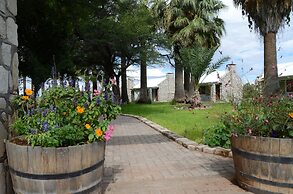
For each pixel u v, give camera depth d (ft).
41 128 10.53
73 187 9.59
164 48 94.38
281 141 10.80
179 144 23.94
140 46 92.63
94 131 10.66
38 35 32.22
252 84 18.86
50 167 9.29
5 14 11.20
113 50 92.27
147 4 92.99
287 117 11.91
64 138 9.94
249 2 40.27
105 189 12.74
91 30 74.02
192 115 50.16
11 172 10.03
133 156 19.69
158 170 15.88
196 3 84.28
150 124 39.09
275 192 11.03
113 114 11.59
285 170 10.80
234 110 15.48
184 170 15.71
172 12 86.74
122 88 107.34
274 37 40.60
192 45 80.43
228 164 16.69
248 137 11.69
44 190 9.36
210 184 13.14
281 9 39.60
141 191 12.45
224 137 20.58
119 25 77.66
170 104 94.73
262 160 11.24
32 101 11.63
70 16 30.09
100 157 10.62
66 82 12.83
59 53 35.88
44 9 28.04
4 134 10.82
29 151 9.31
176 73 95.04
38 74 31.53
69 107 11.09
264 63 40.93
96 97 11.49
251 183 11.78
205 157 18.72
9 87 11.39
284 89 18.56
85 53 88.94
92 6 31.04
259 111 13.55
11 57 11.61
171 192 12.25
